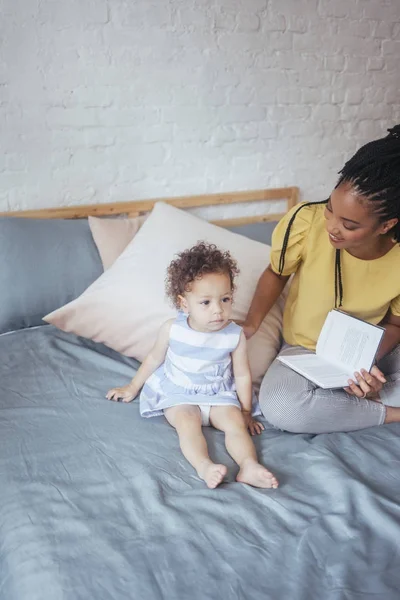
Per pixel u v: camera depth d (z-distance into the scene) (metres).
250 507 1.25
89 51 2.27
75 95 2.29
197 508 1.24
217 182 2.71
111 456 1.41
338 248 1.57
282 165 2.87
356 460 1.45
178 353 1.59
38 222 2.16
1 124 2.20
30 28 2.15
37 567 1.06
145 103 2.44
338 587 1.05
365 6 2.83
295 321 1.78
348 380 1.52
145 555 1.10
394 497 1.32
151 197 2.57
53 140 2.30
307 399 1.55
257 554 1.12
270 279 1.83
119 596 1.01
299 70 2.76
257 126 2.74
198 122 2.58
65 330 1.92
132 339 1.86
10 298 2.00
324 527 1.20
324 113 2.90
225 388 1.61
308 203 1.75
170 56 2.44
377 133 3.09
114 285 1.89
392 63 3.00
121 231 2.22
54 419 1.55
